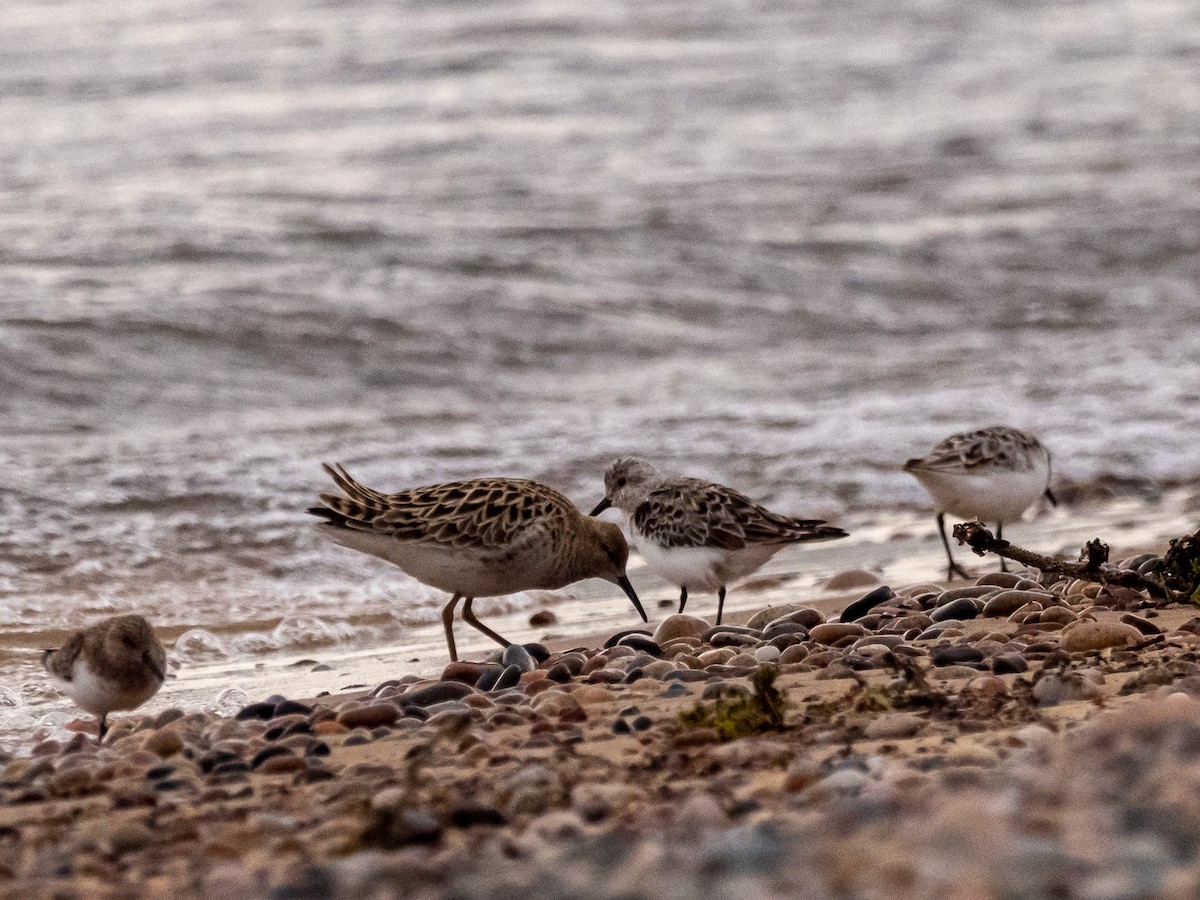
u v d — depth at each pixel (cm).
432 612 1234
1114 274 2844
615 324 2344
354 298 2278
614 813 567
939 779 556
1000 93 4550
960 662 830
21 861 559
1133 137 4038
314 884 473
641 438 1766
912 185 3450
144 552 1338
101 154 3162
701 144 3647
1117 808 471
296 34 4431
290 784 675
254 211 2736
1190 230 3091
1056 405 1931
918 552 1384
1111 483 1608
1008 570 1263
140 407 1853
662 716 756
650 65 4325
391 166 3222
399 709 823
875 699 729
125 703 877
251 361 2039
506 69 4147
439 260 2520
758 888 418
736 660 887
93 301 2123
